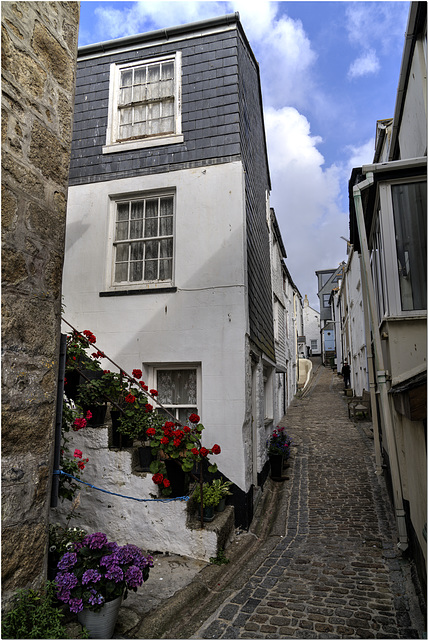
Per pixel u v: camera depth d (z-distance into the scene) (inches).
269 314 429.1
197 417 205.3
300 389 1048.8
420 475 156.2
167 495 199.8
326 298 1758.1
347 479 323.9
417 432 157.5
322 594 158.4
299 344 1625.2
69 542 140.2
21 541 99.9
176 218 267.1
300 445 446.0
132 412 206.1
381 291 233.5
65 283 275.6
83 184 286.2
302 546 211.0
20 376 102.5
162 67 291.6
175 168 272.2
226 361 244.8
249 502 242.4
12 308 101.5
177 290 258.2
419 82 216.7
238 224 256.4
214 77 277.1
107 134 288.4
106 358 240.5
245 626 137.4
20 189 106.6
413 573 173.0
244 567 188.2
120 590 121.4
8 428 98.0
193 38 286.2
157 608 144.9
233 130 267.1
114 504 203.0
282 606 149.9
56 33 123.9
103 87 297.0
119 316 264.1
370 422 551.5
